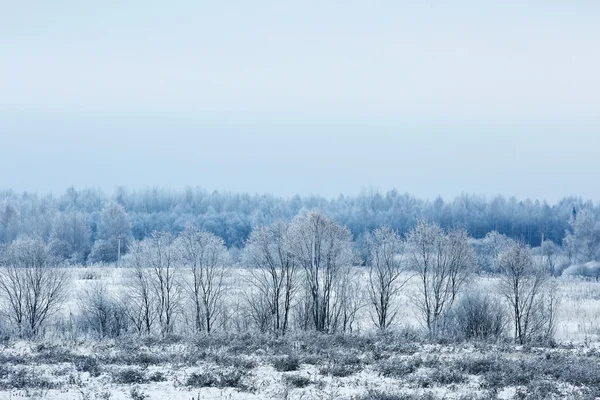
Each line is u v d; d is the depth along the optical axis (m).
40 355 25.14
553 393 19.94
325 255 56.25
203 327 54.44
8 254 58.03
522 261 49.34
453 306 49.41
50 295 55.75
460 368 23.83
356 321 58.47
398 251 59.38
